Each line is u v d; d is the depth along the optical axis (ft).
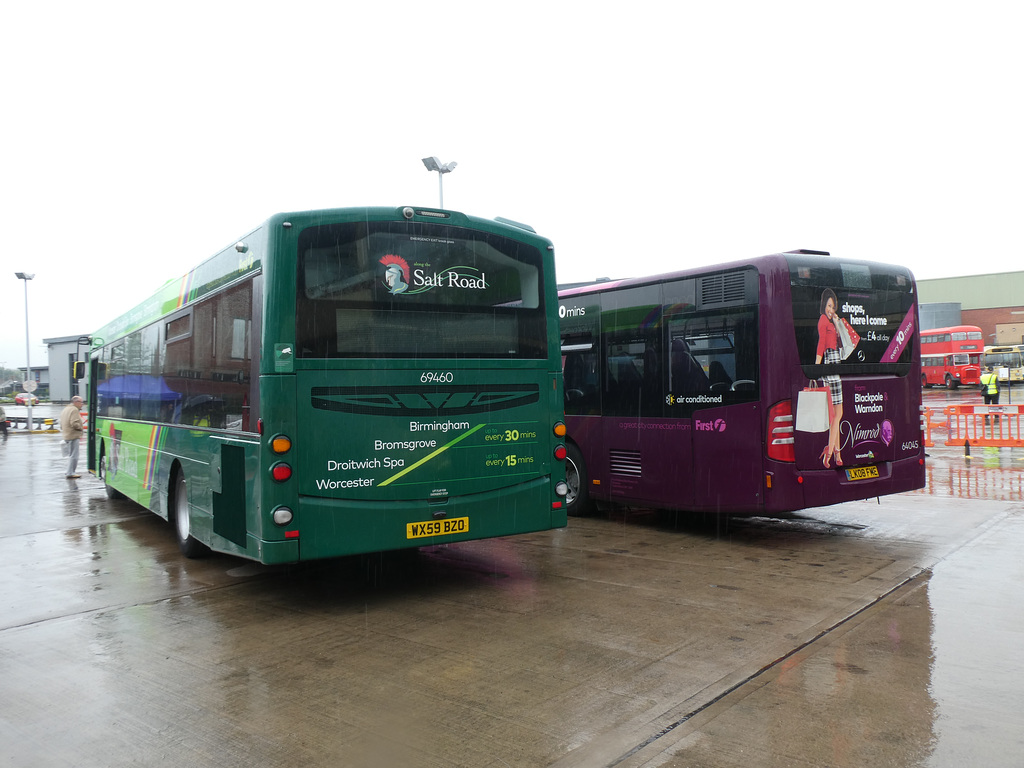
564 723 12.87
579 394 33.24
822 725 12.45
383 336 19.99
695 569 23.62
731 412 26.58
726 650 16.16
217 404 22.63
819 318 26.12
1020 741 11.76
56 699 14.66
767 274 25.50
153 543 30.12
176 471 27.96
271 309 18.79
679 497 28.58
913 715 12.76
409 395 20.26
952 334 151.43
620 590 21.38
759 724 12.55
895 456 27.96
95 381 44.93
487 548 27.76
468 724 12.96
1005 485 38.17
